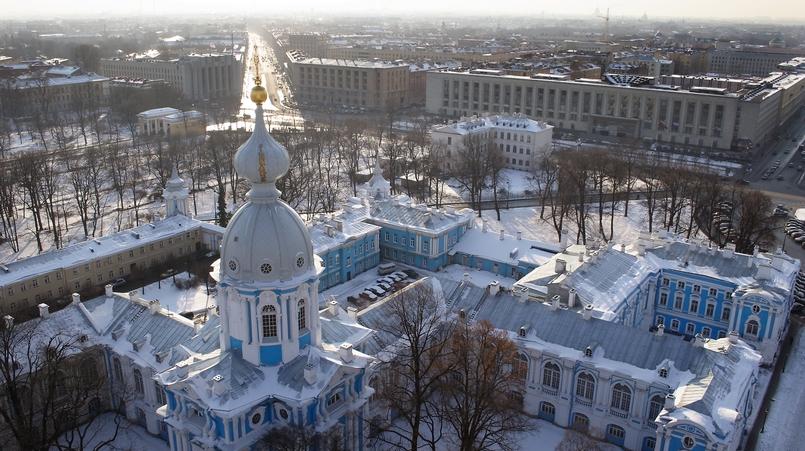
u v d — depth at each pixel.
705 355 89.69
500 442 89.38
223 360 73.06
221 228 162.62
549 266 126.00
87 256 144.25
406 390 87.88
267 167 67.69
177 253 161.88
